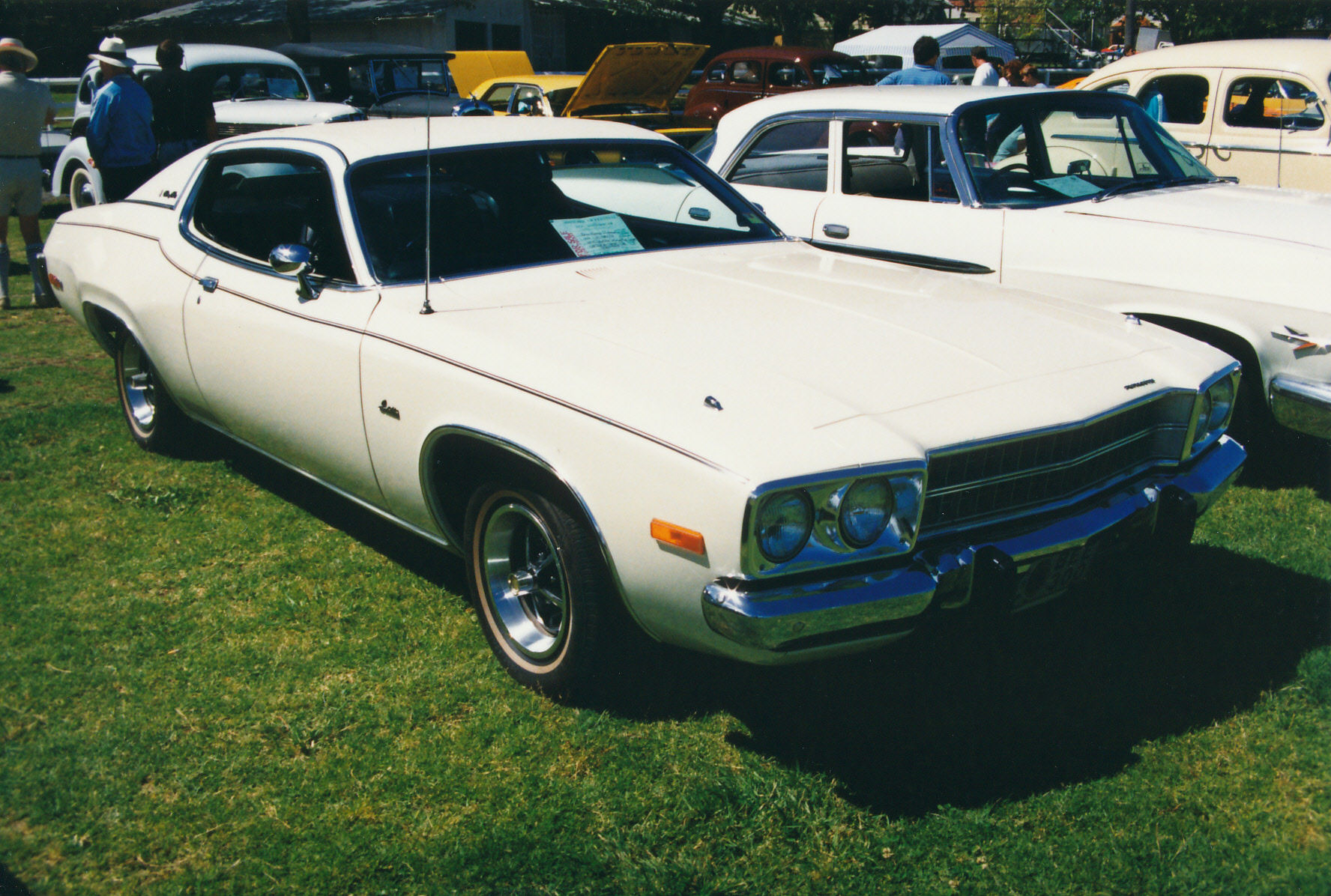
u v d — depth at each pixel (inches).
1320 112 270.8
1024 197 190.1
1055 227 180.7
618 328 115.2
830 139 206.7
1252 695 115.6
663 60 498.0
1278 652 124.5
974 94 196.4
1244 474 180.9
